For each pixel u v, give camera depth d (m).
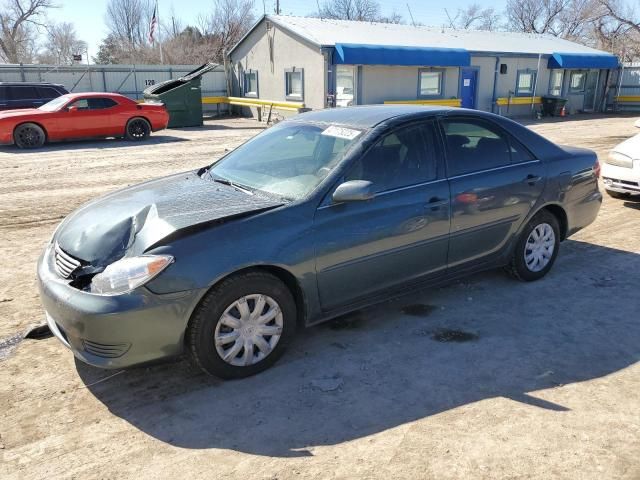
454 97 22.44
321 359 3.71
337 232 3.60
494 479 2.58
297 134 4.33
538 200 4.74
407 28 25.31
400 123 4.05
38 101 17.25
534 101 25.03
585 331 4.08
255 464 2.71
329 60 19.58
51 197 8.63
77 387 3.38
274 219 3.42
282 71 22.27
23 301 4.64
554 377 3.46
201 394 3.31
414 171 4.05
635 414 3.07
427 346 3.88
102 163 11.89
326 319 3.79
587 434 2.89
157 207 3.59
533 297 4.69
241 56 25.58
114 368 3.12
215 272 3.16
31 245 6.21
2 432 2.96
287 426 3.00
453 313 4.39
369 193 3.49
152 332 3.08
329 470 2.66
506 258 4.75
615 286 4.93
